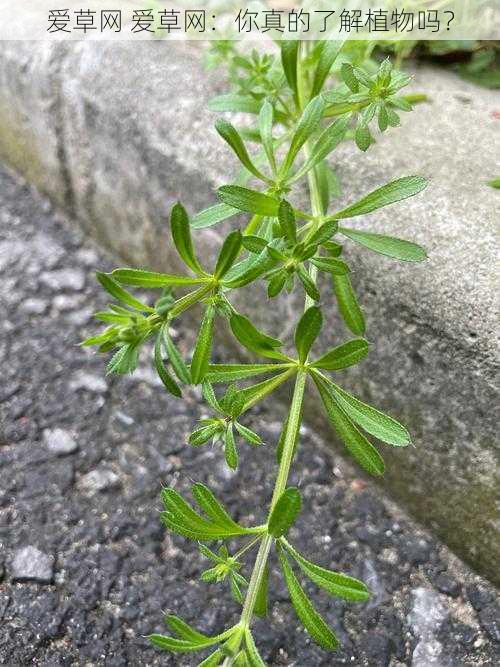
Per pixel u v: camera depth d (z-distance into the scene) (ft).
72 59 0.98
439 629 0.67
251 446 0.82
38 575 0.70
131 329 0.44
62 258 1.07
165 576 0.71
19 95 1.08
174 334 0.96
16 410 0.86
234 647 0.45
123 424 0.85
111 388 0.89
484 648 0.66
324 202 0.65
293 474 0.80
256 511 0.77
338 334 0.73
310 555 0.73
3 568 0.71
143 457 0.81
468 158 0.70
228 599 0.69
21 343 0.94
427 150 0.71
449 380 0.63
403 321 0.65
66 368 0.91
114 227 1.03
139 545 0.73
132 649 0.66
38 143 1.10
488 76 0.85
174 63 0.90
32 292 1.02
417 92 0.81
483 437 0.63
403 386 0.68
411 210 0.65
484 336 0.59
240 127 0.72
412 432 0.69
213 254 0.85
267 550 0.48
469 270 0.60
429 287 0.62
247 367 0.52
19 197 1.19
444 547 0.73
